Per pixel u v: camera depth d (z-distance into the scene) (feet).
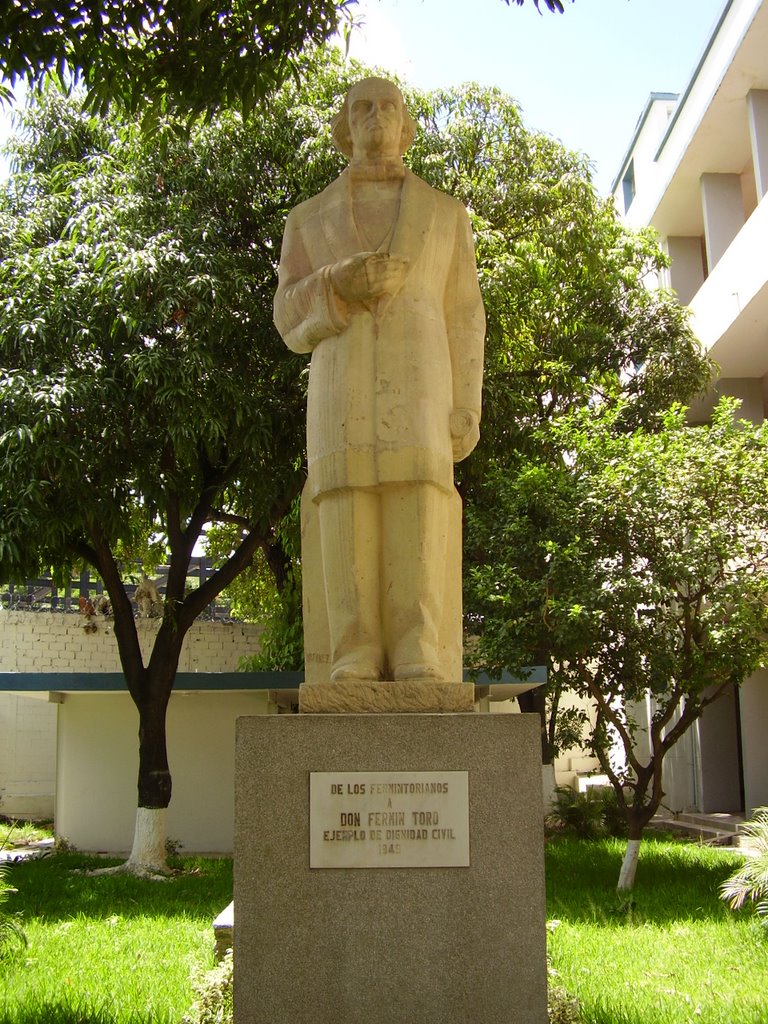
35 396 32.99
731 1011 17.38
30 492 32.99
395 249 13.83
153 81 20.66
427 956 11.39
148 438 36.45
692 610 33.06
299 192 38.04
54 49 19.03
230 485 42.16
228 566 41.11
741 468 32.55
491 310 38.22
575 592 31.96
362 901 11.47
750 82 50.47
